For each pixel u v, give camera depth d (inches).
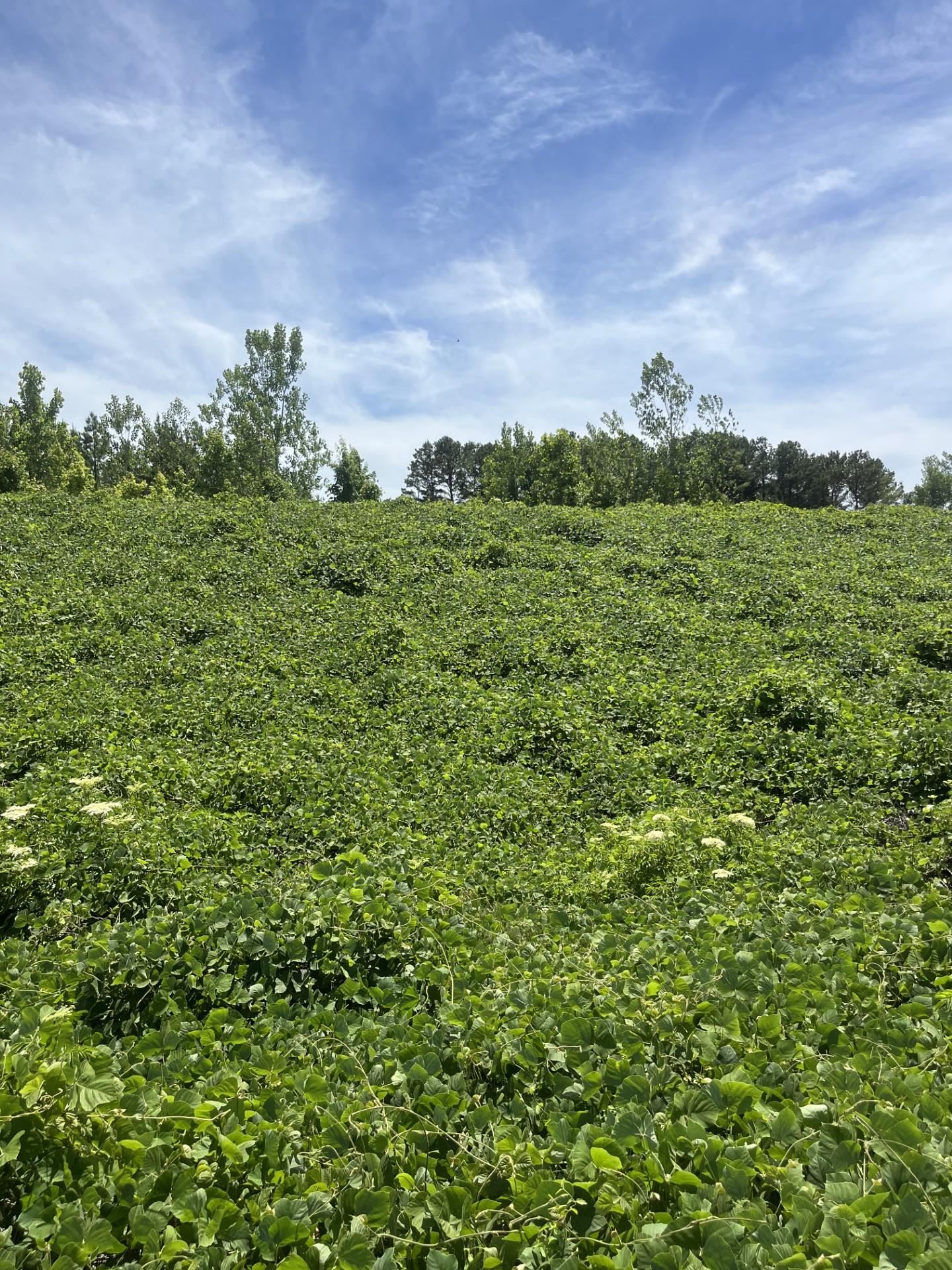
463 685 477.7
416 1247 104.5
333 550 731.4
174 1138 121.6
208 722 408.2
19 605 552.7
